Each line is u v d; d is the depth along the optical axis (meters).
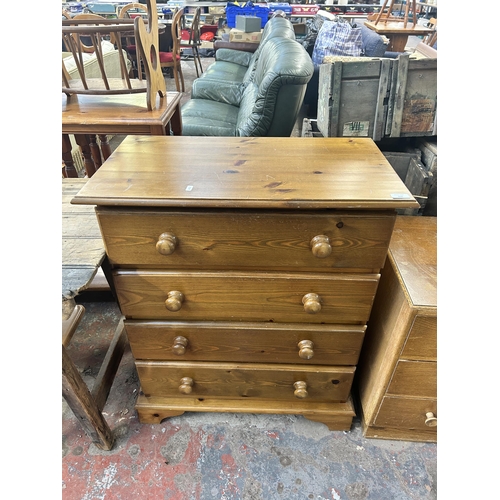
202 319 1.10
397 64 1.53
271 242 0.91
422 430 1.27
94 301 1.87
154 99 1.79
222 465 1.24
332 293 1.00
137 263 0.97
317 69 3.39
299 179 0.92
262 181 0.91
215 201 0.83
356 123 1.66
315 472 1.22
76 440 1.31
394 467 1.23
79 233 1.14
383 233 0.89
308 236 0.90
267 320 1.09
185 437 1.31
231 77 3.65
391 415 1.23
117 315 1.81
